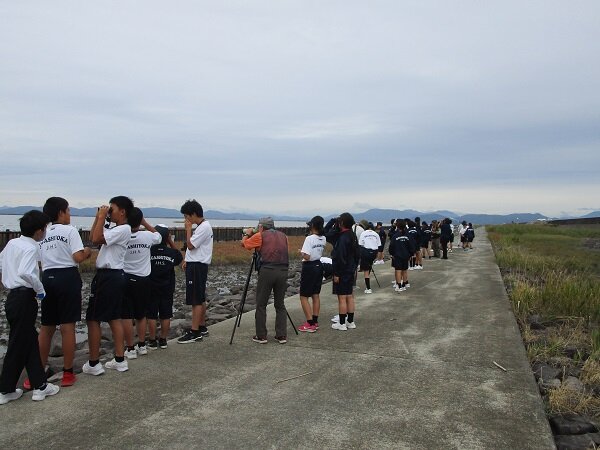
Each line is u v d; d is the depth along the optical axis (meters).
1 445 3.54
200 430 3.79
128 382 4.87
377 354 5.91
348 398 4.48
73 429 3.80
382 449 3.53
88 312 5.05
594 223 65.88
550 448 3.56
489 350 6.11
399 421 3.99
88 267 18.91
